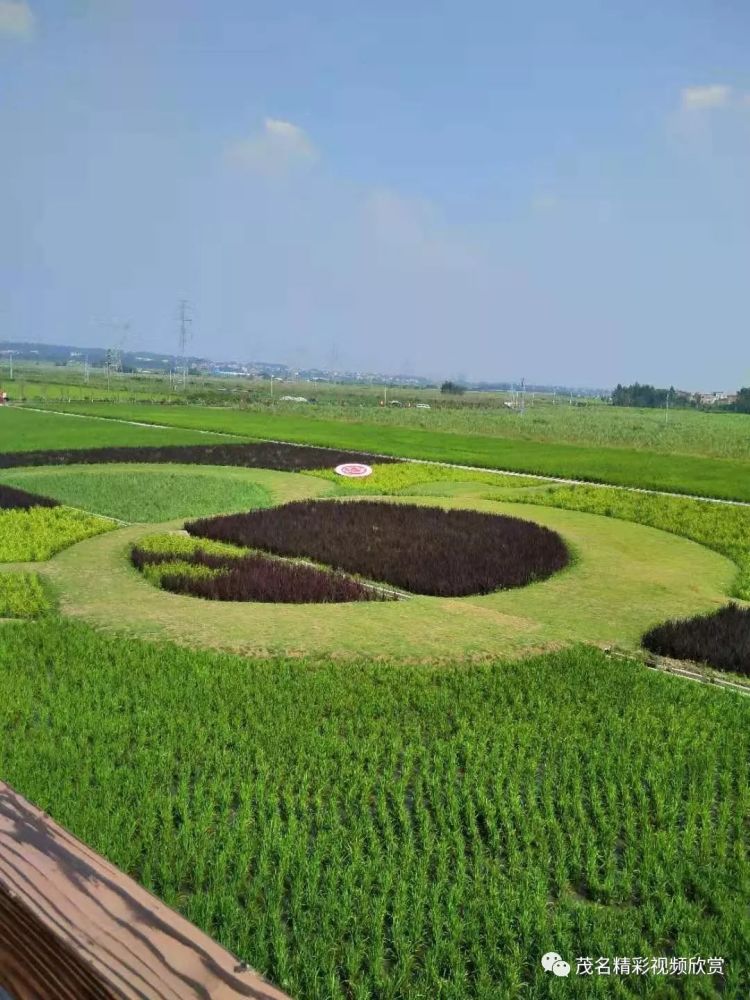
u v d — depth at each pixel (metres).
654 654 13.97
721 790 9.09
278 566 18.44
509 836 7.70
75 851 2.21
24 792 8.16
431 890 6.86
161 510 26.61
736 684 12.78
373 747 9.61
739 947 6.32
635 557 20.64
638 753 9.78
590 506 27.81
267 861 7.09
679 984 5.99
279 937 6.09
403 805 8.18
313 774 8.98
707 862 7.52
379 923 6.36
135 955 1.83
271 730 10.07
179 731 10.01
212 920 6.45
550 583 18.08
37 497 26.95
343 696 11.30
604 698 11.57
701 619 15.27
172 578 17.02
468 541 21.34
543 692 11.70
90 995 1.77
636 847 7.71
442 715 10.73
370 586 17.91
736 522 25.61
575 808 8.30
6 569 18.19
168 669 12.16
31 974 1.92
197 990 1.74
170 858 7.16
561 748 9.87
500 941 6.38
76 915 1.94
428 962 6.03
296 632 13.98
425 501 27.62
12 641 13.27
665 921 6.59
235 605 15.59
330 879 6.95
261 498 28.50
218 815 8.07
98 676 11.75
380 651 13.21
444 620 14.91
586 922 6.53
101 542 20.97
